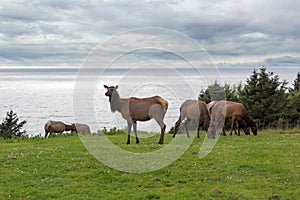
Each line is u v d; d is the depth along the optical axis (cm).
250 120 1847
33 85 11850
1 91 9100
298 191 859
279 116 2522
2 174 1005
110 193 862
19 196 836
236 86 2725
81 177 979
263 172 1012
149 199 826
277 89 2602
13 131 3238
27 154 1255
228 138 1725
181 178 964
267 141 1598
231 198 823
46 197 832
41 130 3347
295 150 1300
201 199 815
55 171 1032
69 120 3769
